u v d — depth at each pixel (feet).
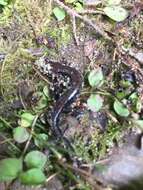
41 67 0.58
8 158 0.47
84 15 0.63
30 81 0.57
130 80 0.56
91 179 0.47
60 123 0.53
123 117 0.53
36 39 0.60
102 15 0.63
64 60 0.59
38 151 0.48
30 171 0.45
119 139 0.52
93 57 0.59
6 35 0.61
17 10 0.63
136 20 0.62
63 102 0.53
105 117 0.54
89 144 0.51
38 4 0.63
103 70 0.58
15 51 0.59
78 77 0.55
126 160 0.50
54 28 0.61
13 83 0.57
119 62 0.58
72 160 0.49
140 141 0.52
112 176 0.48
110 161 0.50
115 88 0.56
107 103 0.54
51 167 0.49
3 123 0.53
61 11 0.62
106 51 0.60
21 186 0.48
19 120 0.53
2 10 0.63
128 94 0.55
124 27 0.61
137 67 0.58
